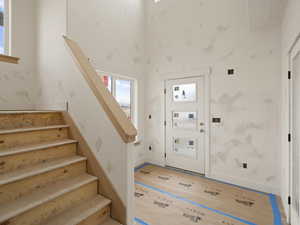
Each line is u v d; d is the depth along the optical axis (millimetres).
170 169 3582
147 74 4023
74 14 2520
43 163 1548
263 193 2562
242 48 2781
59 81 2168
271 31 2535
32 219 1141
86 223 1295
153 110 3938
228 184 2871
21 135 1571
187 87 3422
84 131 1817
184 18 3414
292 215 1839
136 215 2025
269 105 2568
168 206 2213
